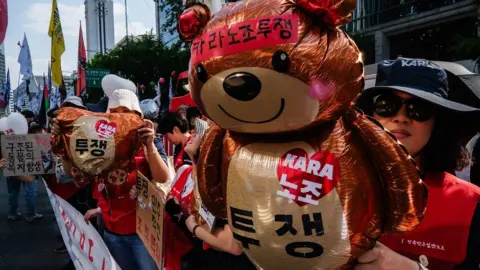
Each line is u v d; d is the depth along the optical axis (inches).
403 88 50.1
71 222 142.3
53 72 354.6
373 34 733.9
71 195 170.7
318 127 39.4
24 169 152.8
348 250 38.5
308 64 35.0
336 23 36.3
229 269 91.5
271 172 39.2
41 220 274.2
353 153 38.5
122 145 101.9
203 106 40.9
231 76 35.9
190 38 41.8
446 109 52.1
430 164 55.7
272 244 39.6
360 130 38.4
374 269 40.9
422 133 52.7
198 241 102.3
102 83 162.9
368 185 38.6
